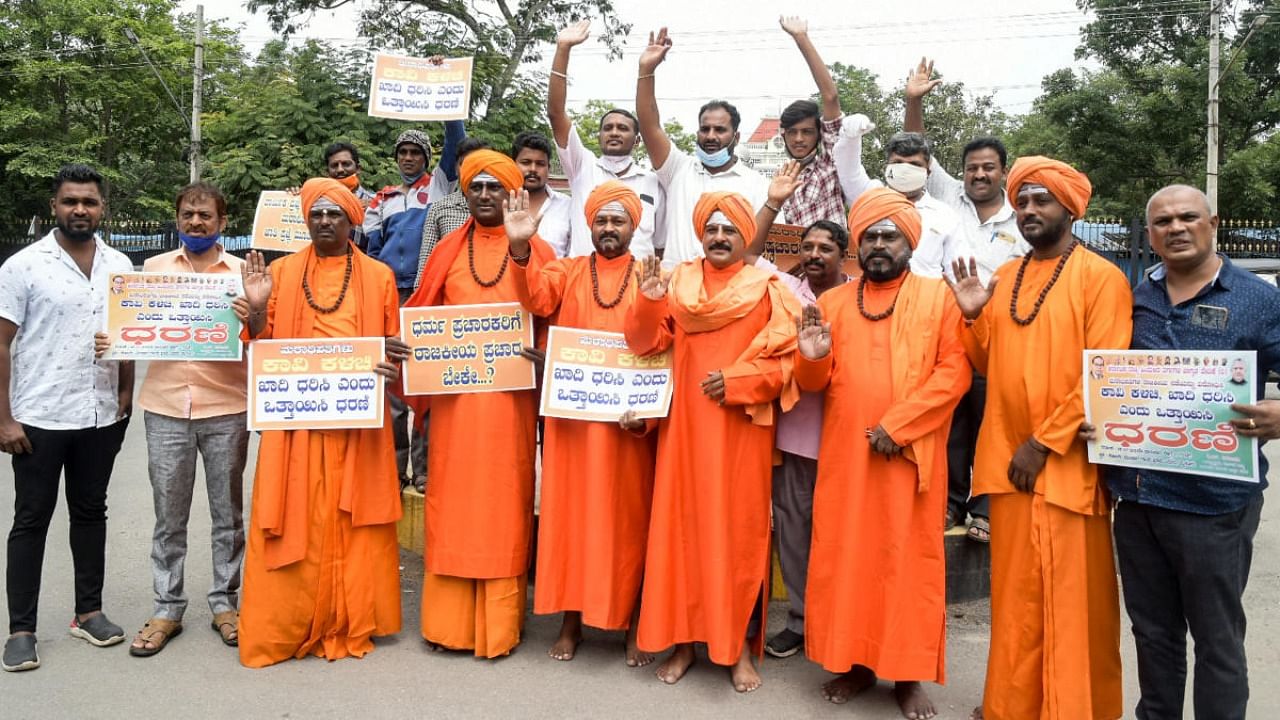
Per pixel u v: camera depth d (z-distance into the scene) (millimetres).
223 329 4547
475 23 21328
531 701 4117
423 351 4586
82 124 30281
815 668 4531
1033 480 3627
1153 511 3398
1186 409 3246
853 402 4016
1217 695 3340
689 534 4293
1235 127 28672
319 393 4465
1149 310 3477
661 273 4340
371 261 4734
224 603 4844
